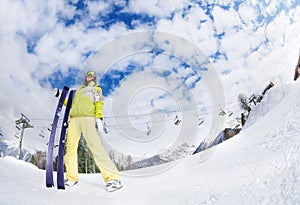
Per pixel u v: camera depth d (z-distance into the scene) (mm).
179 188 3408
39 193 2637
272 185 2557
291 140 3854
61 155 3459
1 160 3916
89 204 2760
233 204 2436
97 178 4598
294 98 6891
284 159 3145
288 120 5180
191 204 2686
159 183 4086
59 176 3344
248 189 2697
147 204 2881
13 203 2170
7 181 2664
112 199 3119
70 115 3781
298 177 2453
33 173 3859
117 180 3584
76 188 3502
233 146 6156
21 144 23625
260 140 5020
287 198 2180
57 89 3709
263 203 2266
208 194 2885
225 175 3512
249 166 3553
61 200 2650
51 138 3457
